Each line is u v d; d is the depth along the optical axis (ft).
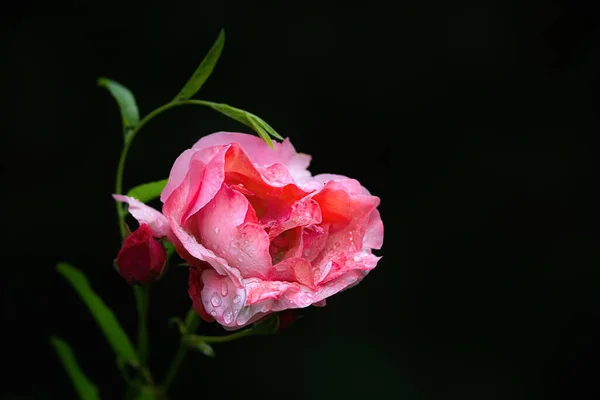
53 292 2.81
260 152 2.10
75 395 2.80
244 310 1.98
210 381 2.86
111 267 2.82
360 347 2.93
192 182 2.02
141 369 2.27
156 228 2.07
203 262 2.04
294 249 2.04
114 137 2.86
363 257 2.05
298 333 2.91
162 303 2.81
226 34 2.91
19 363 2.78
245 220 2.00
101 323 2.29
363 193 2.11
